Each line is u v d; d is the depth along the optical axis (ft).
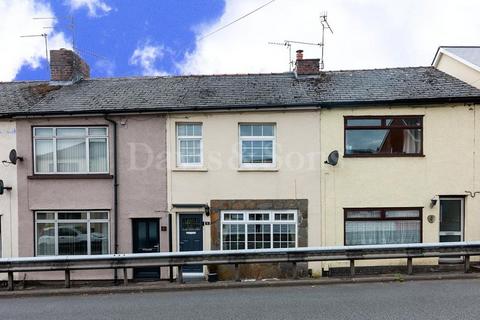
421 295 27.27
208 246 40.70
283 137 40.68
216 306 25.82
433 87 41.39
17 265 32.07
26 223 41.39
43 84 48.75
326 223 40.27
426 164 39.93
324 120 40.40
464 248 34.04
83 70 51.85
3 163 41.60
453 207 40.55
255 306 25.54
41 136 41.96
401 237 40.29
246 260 33.04
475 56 43.68
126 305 26.91
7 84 49.60
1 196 41.60
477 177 39.73
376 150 40.52
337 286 30.96
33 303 28.27
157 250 41.27
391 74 45.68
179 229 41.32
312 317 22.84
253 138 41.37
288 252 33.24
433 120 39.93
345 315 23.06
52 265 32.30
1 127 41.78
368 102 39.55
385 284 31.12
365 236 40.40
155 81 48.14
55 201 41.39
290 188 40.57
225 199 40.86
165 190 41.14
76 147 42.11
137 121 41.45
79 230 41.83
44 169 42.11
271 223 40.81
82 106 41.88
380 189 40.09
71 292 30.83
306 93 42.22
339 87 43.14
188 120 41.16
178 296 29.19
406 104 39.73
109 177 41.34
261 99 41.34
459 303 25.12
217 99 41.96
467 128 39.75
